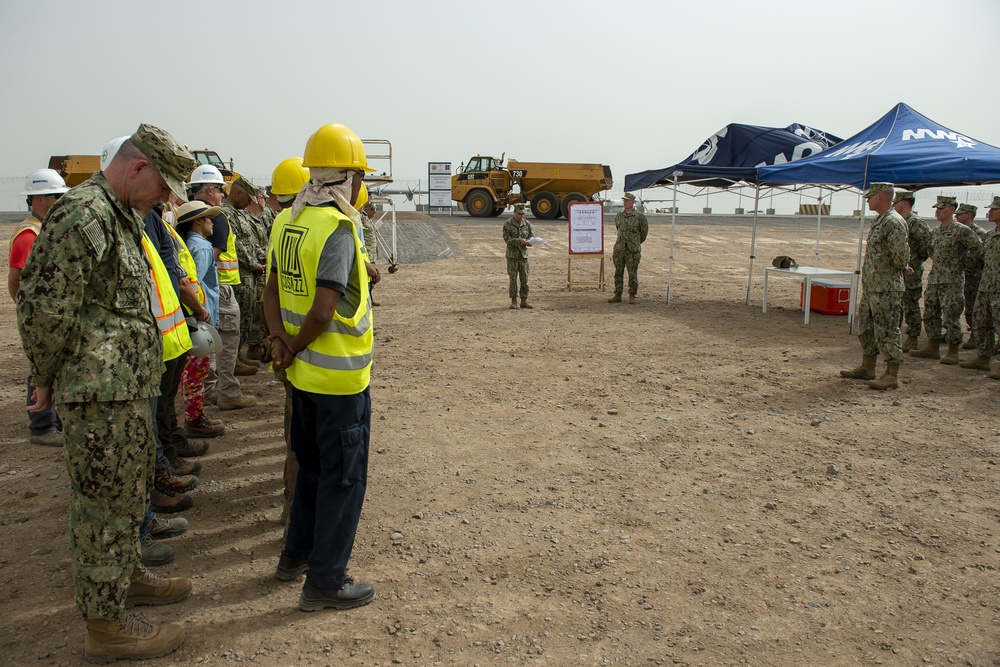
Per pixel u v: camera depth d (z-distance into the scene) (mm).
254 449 5449
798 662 2992
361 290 3180
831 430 6090
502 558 3850
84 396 2590
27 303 2461
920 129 10578
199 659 2938
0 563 3721
